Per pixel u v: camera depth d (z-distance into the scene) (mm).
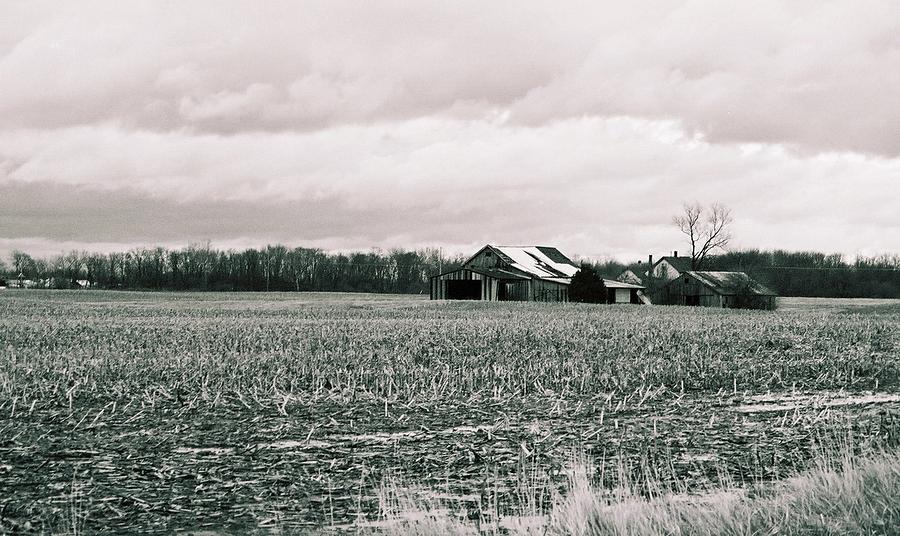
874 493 9945
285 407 21359
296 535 10852
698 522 9414
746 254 174250
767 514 9680
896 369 29719
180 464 15031
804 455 15070
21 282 177250
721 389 24906
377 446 16641
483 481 13547
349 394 23516
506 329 46406
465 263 115250
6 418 19672
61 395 23094
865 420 19125
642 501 10758
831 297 149125
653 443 16688
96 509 12141
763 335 43812
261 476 14078
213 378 26219
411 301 99250
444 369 27797
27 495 12945
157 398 22625
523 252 115750
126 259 191250
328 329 46594
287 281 190500
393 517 11141
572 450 15977
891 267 164625
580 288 96438
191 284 187125
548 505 11828
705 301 105500
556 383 25719
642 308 83000
